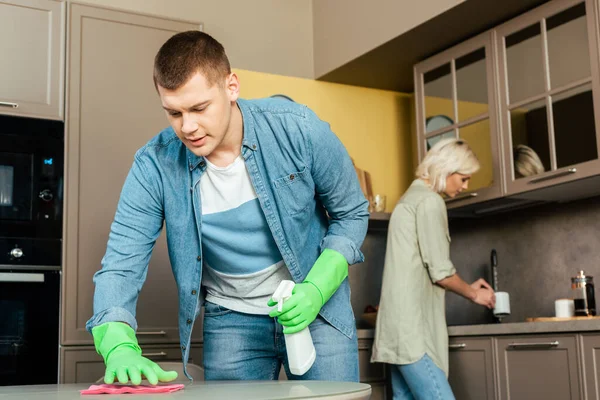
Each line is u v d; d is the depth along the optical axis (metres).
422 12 3.36
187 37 1.50
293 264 1.80
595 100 2.87
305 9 4.11
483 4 3.18
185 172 1.74
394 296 3.03
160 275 3.29
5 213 3.03
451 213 3.73
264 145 1.72
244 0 3.93
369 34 3.68
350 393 1.14
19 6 3.16
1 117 3.07
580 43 2.94
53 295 3.06
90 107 3.23
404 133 4.25
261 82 3.90
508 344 2.96
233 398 1.06
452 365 3.20
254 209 1.77
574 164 2.95
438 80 3.67
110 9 3.31
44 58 3.18
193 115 1.48
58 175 3.13
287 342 1.60
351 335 1.85
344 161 1.79
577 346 2.69
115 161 3.24
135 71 3.34
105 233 3.18
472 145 3.47
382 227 4.02
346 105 4.11
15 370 2.96
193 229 1.78
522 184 3.18
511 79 3.26
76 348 3.06
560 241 3.43
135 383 1.24
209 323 1.93
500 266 3.72
